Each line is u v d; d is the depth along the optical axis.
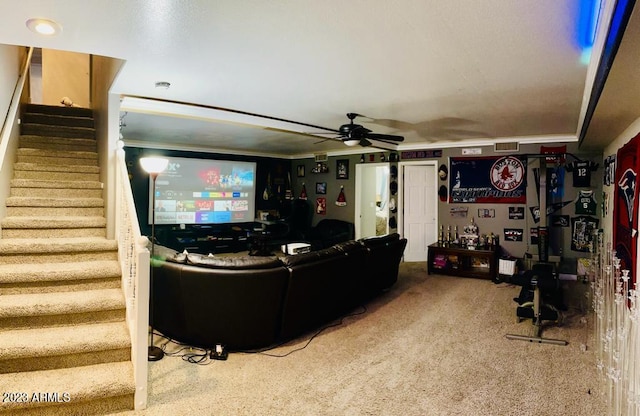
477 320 4.08
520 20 2.03
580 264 5.64
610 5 1.60
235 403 2.43
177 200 8.09
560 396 2.55
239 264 3.09
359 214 8.20
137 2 1.87
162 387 2.62
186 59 2.70
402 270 6.68
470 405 2.44
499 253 6.29
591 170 5.64
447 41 2.33
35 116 4.67
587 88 3.13
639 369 2.03
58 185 3.94
